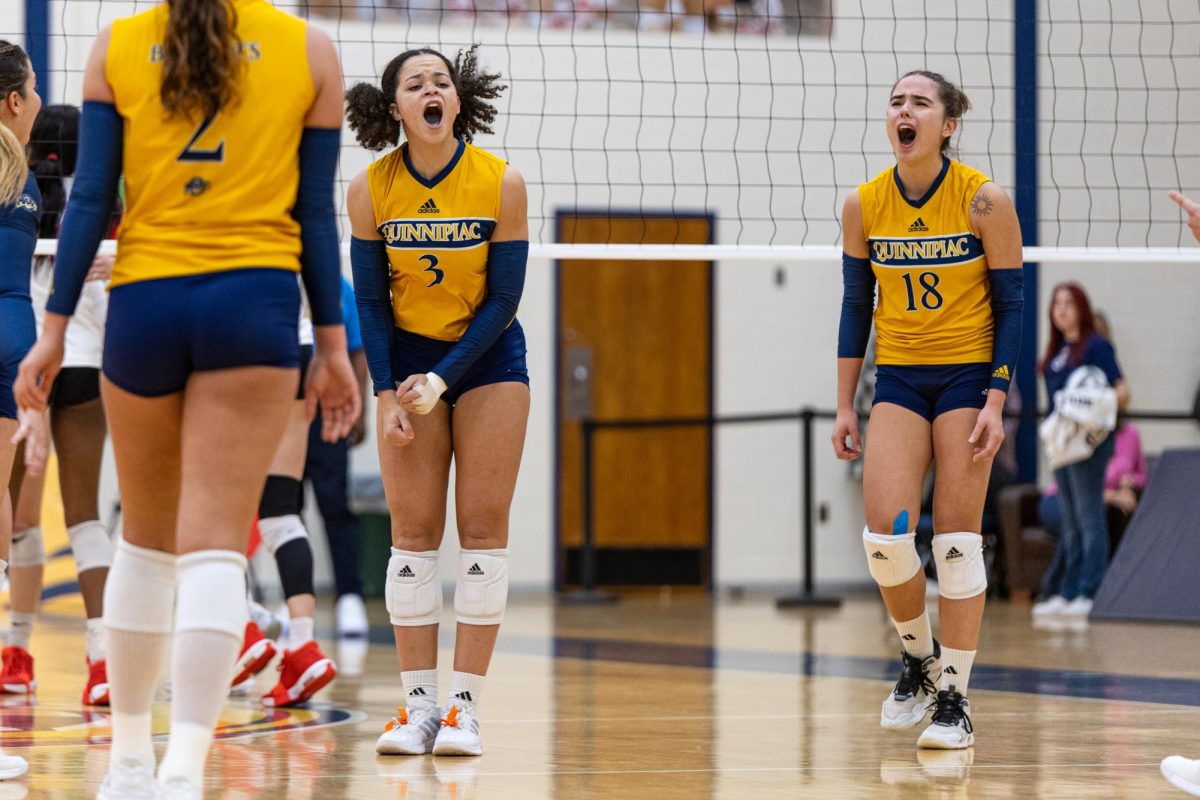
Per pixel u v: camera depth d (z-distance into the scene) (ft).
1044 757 21.95
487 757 21.81
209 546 15.43
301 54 15.93
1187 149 68.18
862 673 35.06
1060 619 53.72
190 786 14.97
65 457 28.96
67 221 15.90
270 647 29.12
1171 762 18.90
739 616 57.26
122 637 16.33
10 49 24.27
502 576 22.82
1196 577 52.29
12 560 30.68
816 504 74.08
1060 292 57.00
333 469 48.62
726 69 70.44
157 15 15.94
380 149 23.39
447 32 67.00
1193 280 75.05
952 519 23.63
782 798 18.31
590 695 30.30
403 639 23.09
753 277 74.49
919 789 19.07
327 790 18.79
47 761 21.06
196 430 15.48
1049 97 67.51
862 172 71.15
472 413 22.77
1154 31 67.72
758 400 74.59
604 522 73.82
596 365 73.41
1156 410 74.84
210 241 15.42
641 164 70.13
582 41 69.26
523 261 22.59
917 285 23.91
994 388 23.48
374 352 22.68
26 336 20.99
